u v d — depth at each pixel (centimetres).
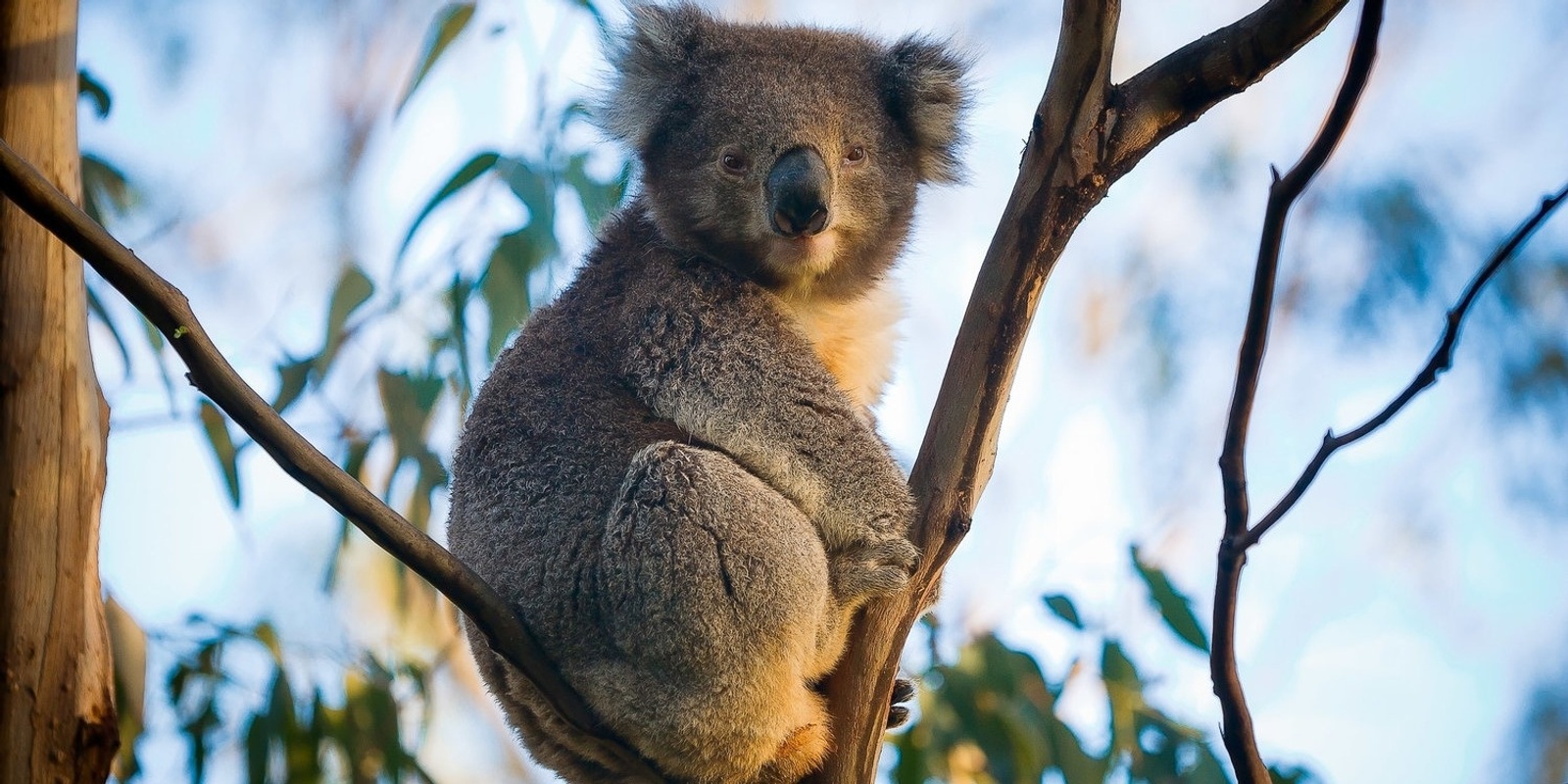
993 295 397
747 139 511
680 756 429
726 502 431
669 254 512
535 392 481
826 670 445
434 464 660
